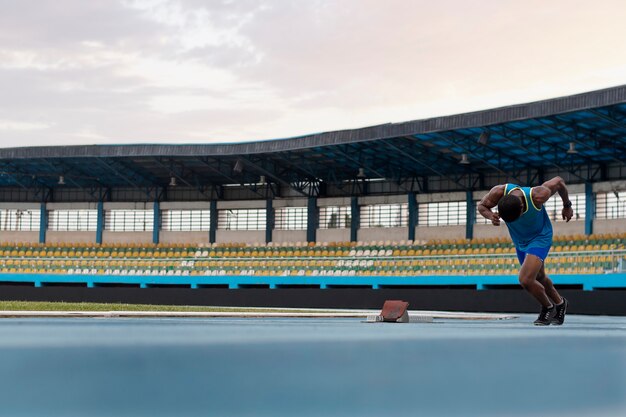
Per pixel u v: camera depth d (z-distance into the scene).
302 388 3.83
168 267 58.91
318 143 48.16
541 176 51.56
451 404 3.43
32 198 65.75
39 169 61.78
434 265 50.44
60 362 4.96
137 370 4.51
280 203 60.09
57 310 24.36
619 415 3.22
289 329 12.23
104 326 13.23
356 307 43.66
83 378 4.08
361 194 57.75
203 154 53.06
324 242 57.19
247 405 3.31
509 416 3.18
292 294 45.00
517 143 43.72
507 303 39.69
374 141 47.91
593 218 49.09
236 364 4.96
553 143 44.88
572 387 4.01
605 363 5.38
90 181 63.97
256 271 56.62
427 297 42.12
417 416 3.14
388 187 57.19
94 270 60.34
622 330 12.59
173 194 63.44
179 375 4.27
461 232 54.03
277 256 57.69
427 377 4.37
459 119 41.81
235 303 45.91
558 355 6.09
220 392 3.64
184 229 63.00
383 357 5.72
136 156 54.81
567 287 47.88
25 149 56.28
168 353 5.86
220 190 62.31
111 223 64.56
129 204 63.94
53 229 65.19
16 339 7.84
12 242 63.81
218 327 13.22
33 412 3.09
